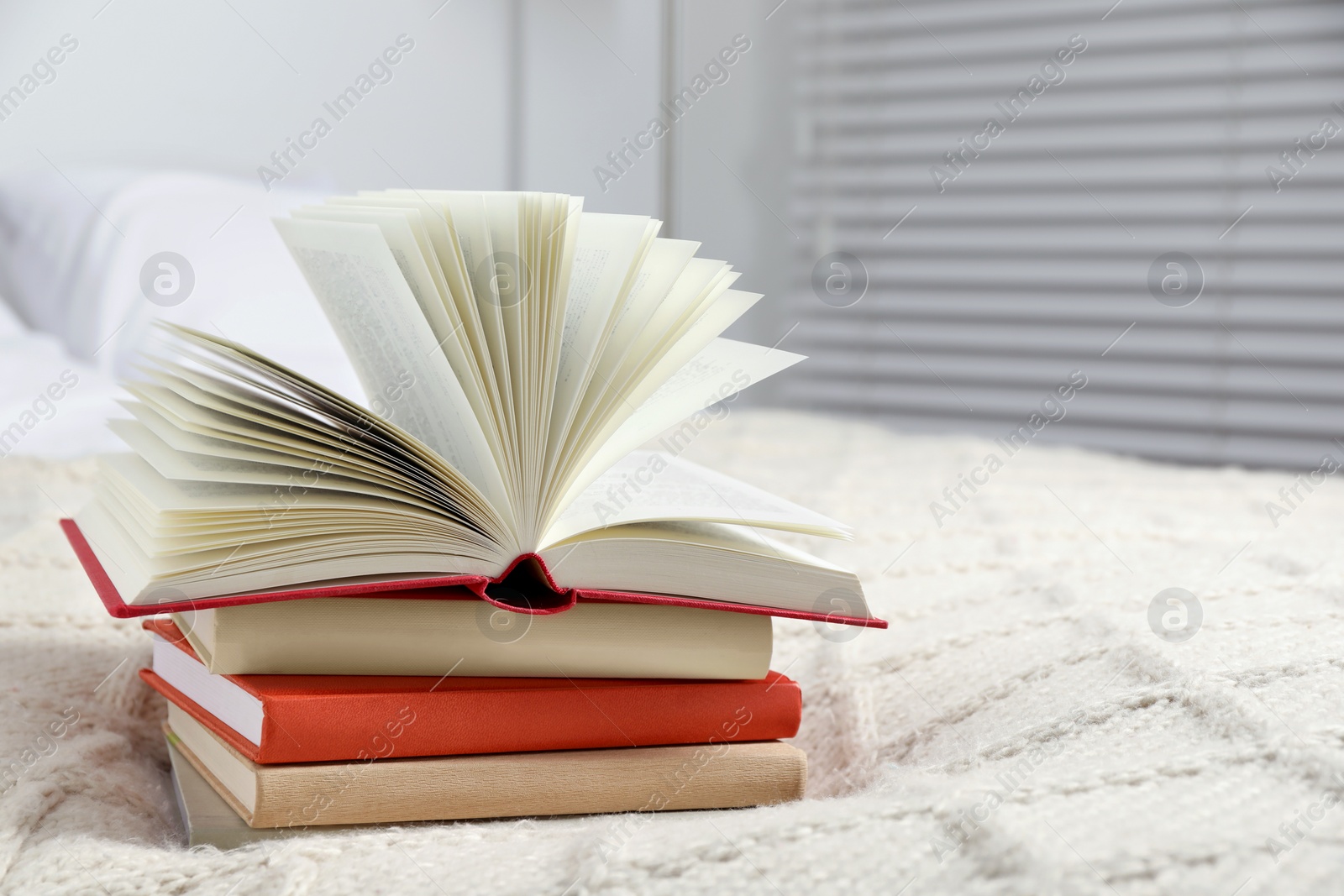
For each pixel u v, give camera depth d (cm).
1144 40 262
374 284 45
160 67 185
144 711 61
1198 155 259
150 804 50
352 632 45
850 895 37
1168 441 262
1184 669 56
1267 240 253
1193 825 40
